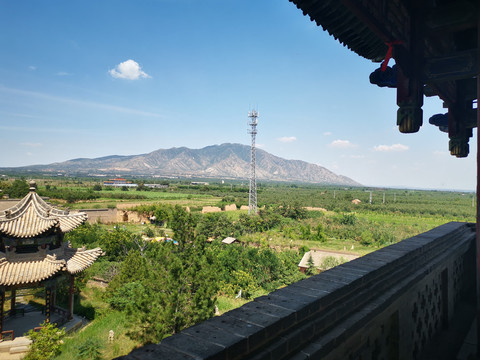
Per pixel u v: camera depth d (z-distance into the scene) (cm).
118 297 2069
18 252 1650
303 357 278
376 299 417
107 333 1666
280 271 3341
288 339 278
